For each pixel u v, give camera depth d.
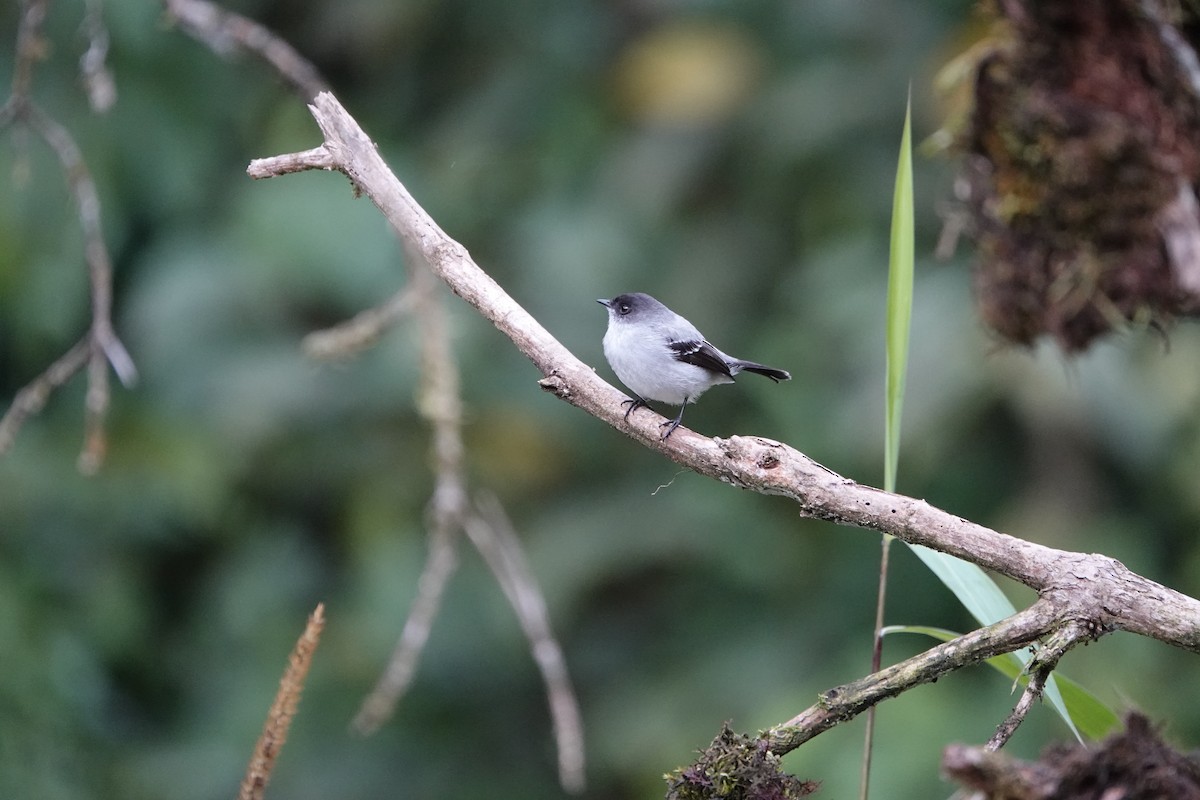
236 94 13.87
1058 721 10.84
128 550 13.34
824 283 12.47
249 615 13.68
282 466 13.62
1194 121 6.79
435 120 14.48
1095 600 4.42
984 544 4.57
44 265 12.80
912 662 4.47
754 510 13.13
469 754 13.76
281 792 12.98
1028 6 6.89
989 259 7.43
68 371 8.07
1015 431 12.10
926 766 10.77
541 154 14.05
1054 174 6.89
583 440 13.66
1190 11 6.98
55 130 8.41
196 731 13.22
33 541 12.84
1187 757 3.83
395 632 13.09
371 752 13.41
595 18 14.01
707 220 13.61
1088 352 7.79
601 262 13.23
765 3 13.56
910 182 5.39
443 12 14.09
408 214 5.24
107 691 12.97
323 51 14.36
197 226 13.78
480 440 13.50
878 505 4.71
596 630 13.76
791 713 11.55
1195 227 6.82
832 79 13.00
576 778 7.68
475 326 13.33
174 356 13.30
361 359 13.26
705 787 4.36
